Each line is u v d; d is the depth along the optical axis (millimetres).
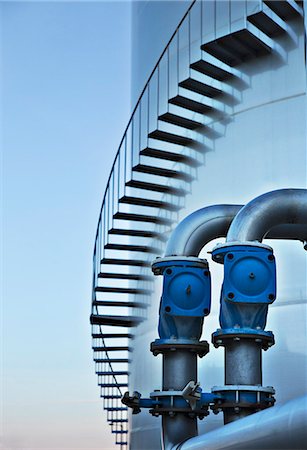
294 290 14867
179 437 11445
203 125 17688
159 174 18469
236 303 10602
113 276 21016
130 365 21062
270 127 16266
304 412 7586
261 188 16172
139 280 20484
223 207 12359
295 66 16062
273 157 16094
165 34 19734
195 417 11523
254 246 10617
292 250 15070
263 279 10516
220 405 10594
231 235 10914
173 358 11508
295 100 15953
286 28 16297
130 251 21578
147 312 19500
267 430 8281
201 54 17844
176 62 18797
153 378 18500
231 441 9211
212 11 17781
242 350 10578
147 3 21094
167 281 11492
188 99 17016
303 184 15508
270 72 16469
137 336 20250
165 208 18844
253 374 10555
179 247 11930
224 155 17062
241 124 16797
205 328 16375
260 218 10961
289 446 7883
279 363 14758
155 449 18156
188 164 18016
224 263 10719
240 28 16953
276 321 14969
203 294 11461
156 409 11422
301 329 14609
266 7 16297
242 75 16969
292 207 11086
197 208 17516
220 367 15977
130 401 11344
